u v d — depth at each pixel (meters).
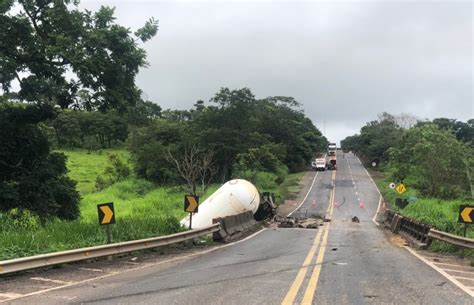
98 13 21.84
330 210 54.38
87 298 8.28
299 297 8.37
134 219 19.11
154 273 11.49
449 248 17.77
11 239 12.68
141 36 22.19
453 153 54.69
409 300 8.23
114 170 68.62
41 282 10.09
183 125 74.56
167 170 64.38
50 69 21.55
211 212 31.14
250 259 14.70
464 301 8.22
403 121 133.00
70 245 13.49
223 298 8.27
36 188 21.88
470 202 38.38
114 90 22.08
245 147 67.56
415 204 38.53
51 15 20.78
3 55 20.17
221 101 70.25
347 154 156.12
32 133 23.22
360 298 8.34
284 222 37.00
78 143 103.94
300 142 107.19
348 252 17.06
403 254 16.58
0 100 22.28
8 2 20.05
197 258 15.07
